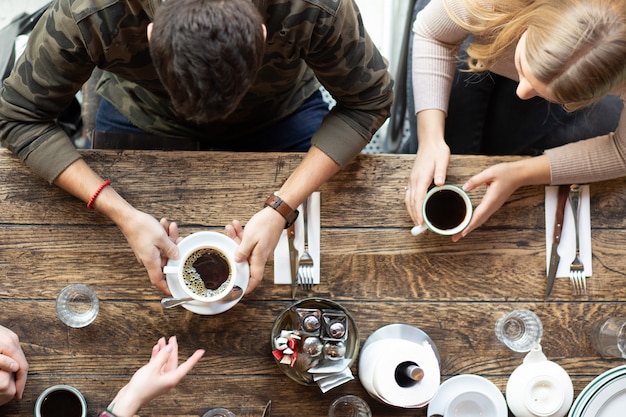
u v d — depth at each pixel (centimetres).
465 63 175
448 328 148
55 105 131
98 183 133
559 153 146
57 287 141
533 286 151
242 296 138
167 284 134
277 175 146
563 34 111
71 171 133
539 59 114
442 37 152
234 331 143
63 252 141
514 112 179
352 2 123
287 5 115
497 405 144
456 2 142
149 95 159
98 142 157
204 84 95
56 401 136
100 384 140
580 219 152
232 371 143
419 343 144
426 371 131
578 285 152
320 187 147
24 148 132
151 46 97
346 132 139
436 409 144
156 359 124
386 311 147
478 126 183
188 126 167
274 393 143
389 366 130
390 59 209
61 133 135
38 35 122
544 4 118
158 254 132
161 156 145
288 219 137
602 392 140
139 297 142
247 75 98
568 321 150
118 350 141
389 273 148
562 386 141
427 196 142
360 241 148
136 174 144
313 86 174
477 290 149
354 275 147
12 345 133
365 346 142
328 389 135
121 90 167
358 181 148
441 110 153
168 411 141
